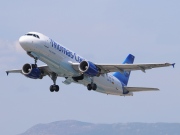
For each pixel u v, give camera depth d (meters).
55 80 174.62
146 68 167.12
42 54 159.12
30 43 156.00
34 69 169.50
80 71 164.25
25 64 171.00
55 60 162.00
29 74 169.38
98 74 168.62
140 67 166.50
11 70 184.62
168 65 163.50
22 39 156.50
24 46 156.62
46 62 162.12
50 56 160.25
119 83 188.62
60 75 169.50
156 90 186.62
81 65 164.75
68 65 164.75
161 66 164.75
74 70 167.12
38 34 158.88
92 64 165.38
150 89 187.00
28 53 159.12
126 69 169.50
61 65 163.50
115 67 168.25
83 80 171.50
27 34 158.50
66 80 172.12
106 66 168.00
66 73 167.12
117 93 190.00
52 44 160.12
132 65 165.50
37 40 156.88
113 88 186.38
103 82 179.62
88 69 163.75
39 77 171.25
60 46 163.38
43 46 157.75
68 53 165.75
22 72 171.00
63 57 163.62
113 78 185.50
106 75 180.50
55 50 160.88
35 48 156.88
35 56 159.38
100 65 167.25
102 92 185.62
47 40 159.12
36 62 161.38
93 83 173.50
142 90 189.62
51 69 166.00
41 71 172.50
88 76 168.25
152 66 165.25
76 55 169.00
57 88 175.00
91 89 173.62
